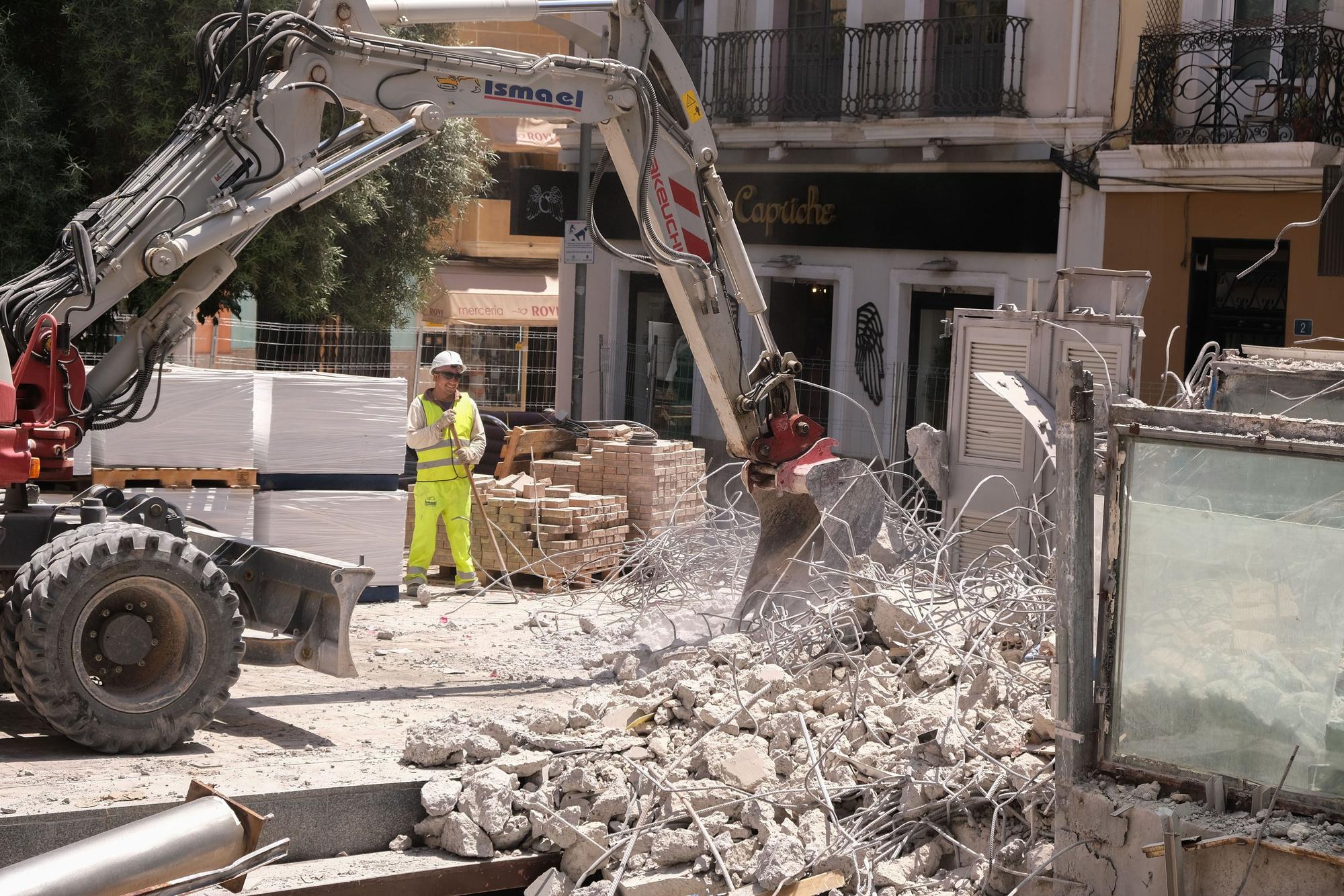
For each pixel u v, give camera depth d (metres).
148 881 4.49
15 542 7.30
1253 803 4.93
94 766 6.63
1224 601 5.05
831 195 20.38
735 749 6.58
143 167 7.87
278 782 6.40
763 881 5.76
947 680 6.91
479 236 31.03
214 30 8.02
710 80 21.39
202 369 11.28
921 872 5.88
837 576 9.24
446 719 7.34
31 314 7.43
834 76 20.44
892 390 20.11
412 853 6.40
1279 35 16.69
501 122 29.45
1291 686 4.91
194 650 7.07
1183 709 5.14
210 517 10.80
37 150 14.80
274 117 8.05
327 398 11.58
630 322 22.88
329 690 8.65
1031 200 18.84
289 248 16.78
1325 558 4.83
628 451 13.61
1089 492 5.25
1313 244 16.77
